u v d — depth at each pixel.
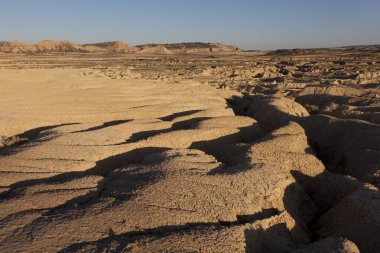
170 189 10.13
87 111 23.48
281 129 17.84
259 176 11.16
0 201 10.24
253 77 53.53
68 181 11.58
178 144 16.83
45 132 18.45
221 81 47.25
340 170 15.88
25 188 11.20
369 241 9.09
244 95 33.50
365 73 46.72
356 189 10.95
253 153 14.55
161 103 27.23
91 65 86.31
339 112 23.27
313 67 63.44
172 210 9.20
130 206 9.37
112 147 15.52
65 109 23.89
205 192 10.05
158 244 7.80
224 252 7.74
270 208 10.11
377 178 12.84
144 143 16.22
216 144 17.03
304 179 13.34
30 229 8.52
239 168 11.98
